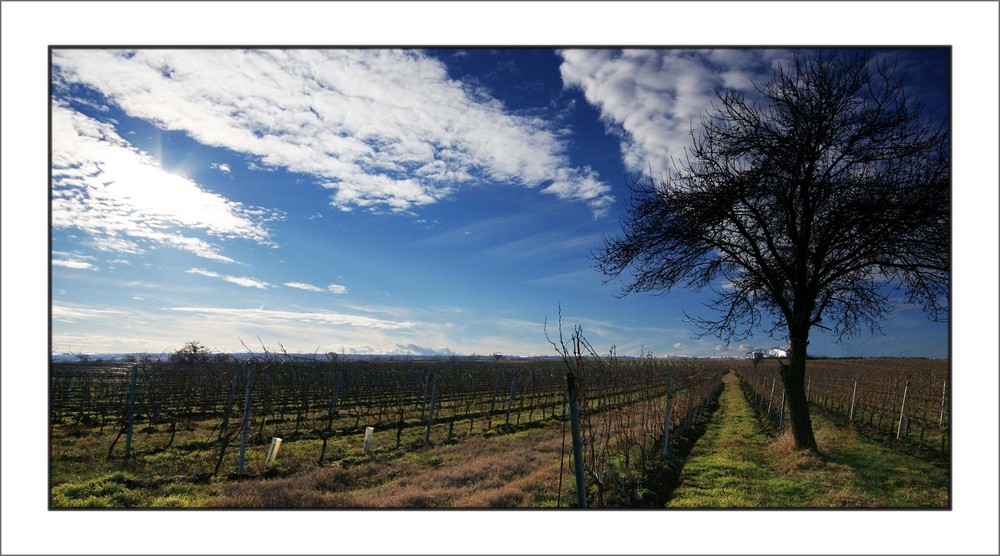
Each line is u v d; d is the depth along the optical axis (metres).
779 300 12.09
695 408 20.23
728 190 11.51
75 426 17.17
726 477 10.41
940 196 10.09
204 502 8.45
